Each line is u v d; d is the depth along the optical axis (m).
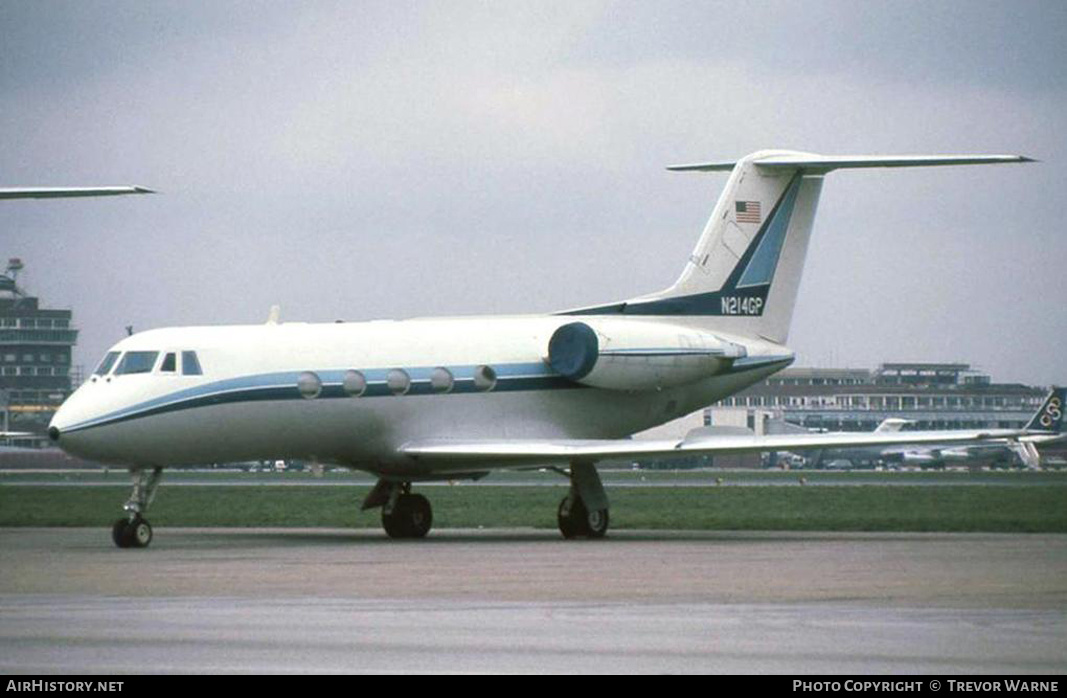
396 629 49.59
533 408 102.19
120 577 66.25
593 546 86.94
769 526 109.38
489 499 160.25
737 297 108.19
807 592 60.00
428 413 97.62
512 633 48.72
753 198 108.38
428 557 77.75
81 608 54.97
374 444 96.25
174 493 170.88
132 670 42.00
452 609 54.69
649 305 105.81
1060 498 153.00
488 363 100.38
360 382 94.38
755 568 70.56
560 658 44.12
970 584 62.88
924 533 101.81
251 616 52.78
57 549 84.25
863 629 49.62
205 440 89.19
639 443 93.94
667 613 53.56
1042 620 51.78
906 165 101.44
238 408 89.62
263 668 42.38
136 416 86.44
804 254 110.25
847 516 122.56
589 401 104.62
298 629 49.56
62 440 85.06
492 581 64.56
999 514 124.19
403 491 100.19
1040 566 71.12
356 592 60.19
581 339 100.81
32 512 130.38
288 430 92.12
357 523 116.56
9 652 45.06
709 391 108.81
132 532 86.00
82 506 141.62
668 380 104.25
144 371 88.12
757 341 108.81
